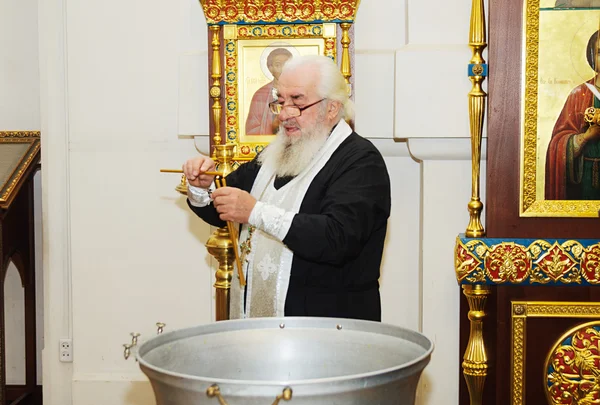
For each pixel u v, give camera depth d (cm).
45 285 391
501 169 315
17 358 431
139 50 375
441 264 350
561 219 314
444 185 348
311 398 142
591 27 310
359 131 356
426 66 338
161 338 172
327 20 329
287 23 331
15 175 379
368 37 357
